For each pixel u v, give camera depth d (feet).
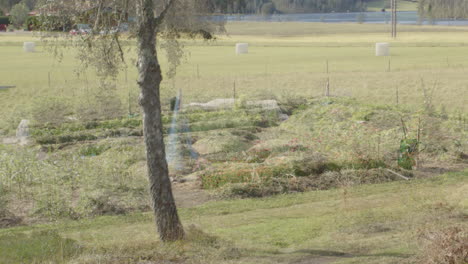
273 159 77.87
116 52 45.34
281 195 66.18
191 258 39.19
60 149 94.12
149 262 38.32
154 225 53.47
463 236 33.30
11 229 54.95
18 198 65.57
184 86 164.25
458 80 166.91
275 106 121.90
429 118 95.71
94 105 119.14
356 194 64.23
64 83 168.35
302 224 49.44
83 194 63.98
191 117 112.47
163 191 45.98
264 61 241.55
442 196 55.47
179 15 45.85
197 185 71.31
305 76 186.19
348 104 124.88
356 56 257.96
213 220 55.36
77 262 38.24
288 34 485.97
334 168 73.87
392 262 33.83
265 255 39.42
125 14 44.50
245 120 110.73
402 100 144.15
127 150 88.28
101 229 53.31
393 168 74.79
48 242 42.45
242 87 163.84
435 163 80.94
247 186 67.62
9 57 259.39
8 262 38.70
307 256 38.19
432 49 285.64
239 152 87.35
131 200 64.03
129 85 156.46
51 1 41.83
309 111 116.06
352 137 89.30
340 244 40.75
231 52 289.53
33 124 109.81
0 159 73.41
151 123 45.55
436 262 32.07
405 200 55.98
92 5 42.14
